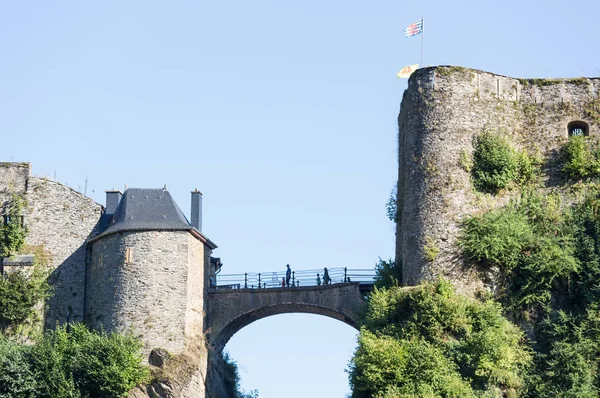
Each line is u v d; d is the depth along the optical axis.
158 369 80.69
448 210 76.88
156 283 82.31
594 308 73.31
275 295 86.56
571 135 80.12
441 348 72.38
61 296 86.31
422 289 74.19
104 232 84.06
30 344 83.75
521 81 81.06
